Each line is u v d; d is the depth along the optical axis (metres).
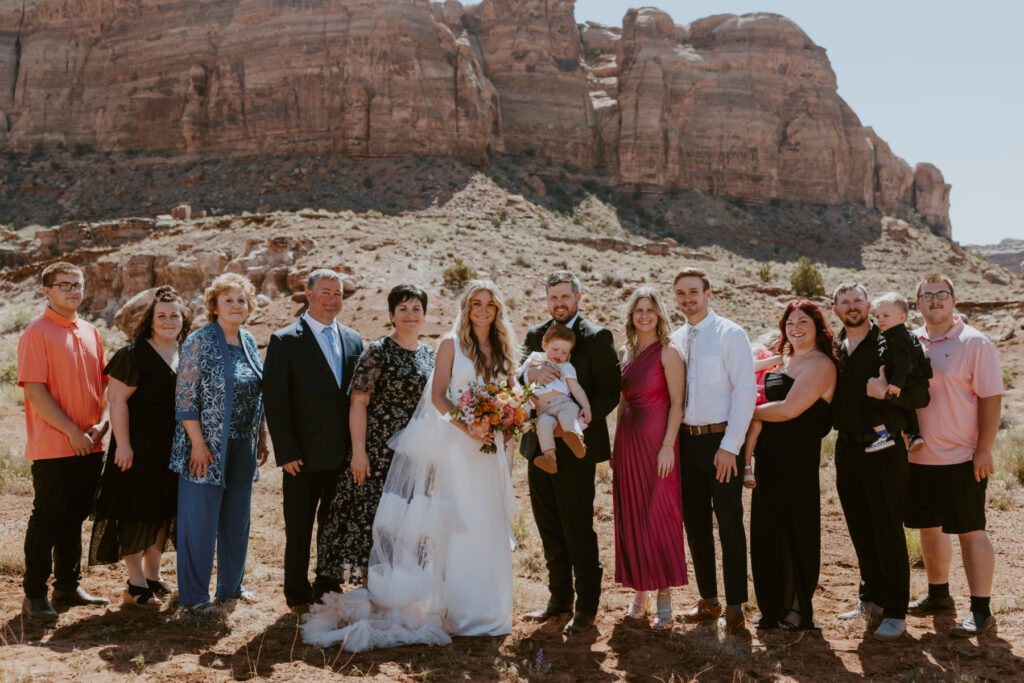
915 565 7.36
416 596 5.32
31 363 5.64
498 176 82.25
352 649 4.97
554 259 46.06
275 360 5.61
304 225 45.44
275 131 82.62
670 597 5.96
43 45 92.25
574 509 5.61
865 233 93.94
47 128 89.25
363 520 5.65
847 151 102.44
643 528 5.71
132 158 85.81
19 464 9.84
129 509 5.73
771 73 101.19
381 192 74.56
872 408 5.55
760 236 89.75
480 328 5.68
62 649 4.78
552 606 5.83
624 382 5.84
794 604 5.61
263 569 6.84
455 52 86.00
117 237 57.44
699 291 5.76
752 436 5.70
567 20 99.06
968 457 5.70
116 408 5.70
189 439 5.75
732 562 5.54
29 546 5.56
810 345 5.67
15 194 82.12
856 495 5.84
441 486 5.52
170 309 5.88
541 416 5.45
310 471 5.63
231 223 48.25
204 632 5.27
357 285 34.12
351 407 5.62
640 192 92.62
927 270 86.38
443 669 4.71
